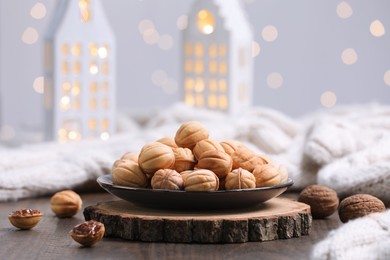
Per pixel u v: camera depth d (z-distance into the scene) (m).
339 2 2.86
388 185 1.22
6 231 1.07
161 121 1.85
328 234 0.95
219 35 1.92
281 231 1.00
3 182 1.31
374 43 2.87
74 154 1.43
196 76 1.96
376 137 1.45
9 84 2.65
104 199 1.34
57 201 1.16
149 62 2.82
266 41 2.87
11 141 2.34
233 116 1.78
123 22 2.78
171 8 2.81
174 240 0.98
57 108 1.78
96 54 1.80
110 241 1.00
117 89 2.79
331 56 2.88
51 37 1.77
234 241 0.98
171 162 1.02
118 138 1.67
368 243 0.90
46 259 0.92
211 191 0.98
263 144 1.57
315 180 1.41
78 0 1.78
